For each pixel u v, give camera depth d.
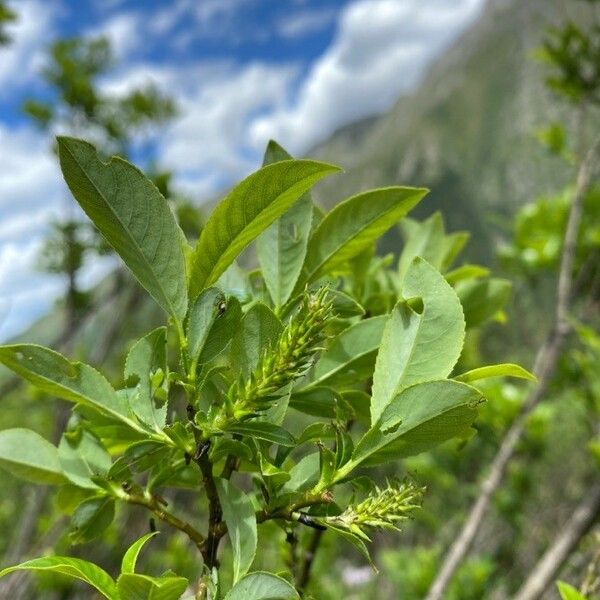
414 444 0.19
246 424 0.19
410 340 0.20
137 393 0.20
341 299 0.24
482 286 0.32
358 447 0.19
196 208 1.41
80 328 1.25
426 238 0.32
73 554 0.72
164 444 0.20
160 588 0.17
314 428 0.21
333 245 0.23
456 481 1.02
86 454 0.23
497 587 0.90
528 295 0.97
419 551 0.93
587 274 0.84
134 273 0.19
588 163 0.76
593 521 0.55
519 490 0.97
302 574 0.33
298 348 0.18
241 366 0.20
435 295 0.20
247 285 0.24
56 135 0.18
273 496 0.20
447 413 0.19
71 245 1.25
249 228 0.19
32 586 0.85
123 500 0.21
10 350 0.19
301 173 0.18
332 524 0.19
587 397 0.81
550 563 0.56
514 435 0.69
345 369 0.23
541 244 0.95
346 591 1.06
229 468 0.22
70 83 1.39
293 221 0.24
